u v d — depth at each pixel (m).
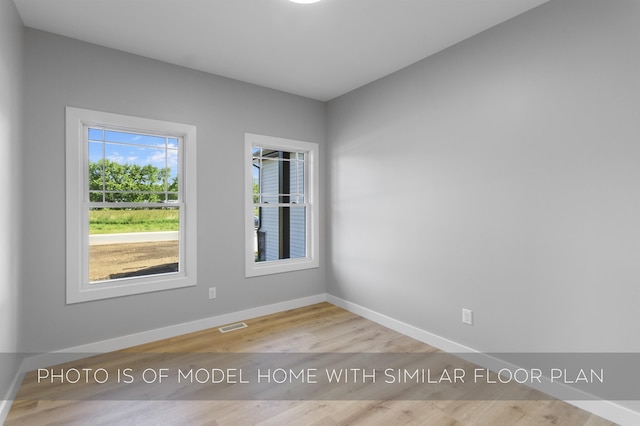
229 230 3.37
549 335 2.12
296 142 3.86
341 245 3.89
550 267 2.11
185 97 3.10
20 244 2.28
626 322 1.82
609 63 1.85
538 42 2.15
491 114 2.42
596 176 1.91
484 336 2.49
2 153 1.82
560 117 2.05
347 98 3.78
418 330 2.99
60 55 2.52
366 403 2.04
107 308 2.74
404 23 2.38
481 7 2.18
